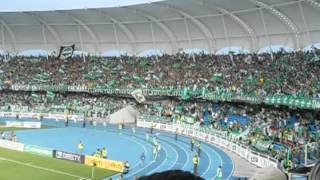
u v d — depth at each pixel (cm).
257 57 6950
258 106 6191
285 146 4138
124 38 8762
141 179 299
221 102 6831
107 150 5316
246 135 5131
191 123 6600
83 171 4166
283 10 6156
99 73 8531
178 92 7194
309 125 4994
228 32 7375
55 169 4241
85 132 6844
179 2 6719
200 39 7900
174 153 5125
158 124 7212
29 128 7156
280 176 320
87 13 8156
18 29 9162
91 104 8256
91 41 9075
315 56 5975
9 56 9306
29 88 8594
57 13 8325
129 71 8344
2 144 5500
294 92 5353
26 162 4538
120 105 8106
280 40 6775
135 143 5872
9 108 8400
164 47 8456
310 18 6031
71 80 8538
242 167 4300
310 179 319
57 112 8256
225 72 7075
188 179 292
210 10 6969
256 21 6800
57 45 9262
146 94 7606
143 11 7606
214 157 4834
